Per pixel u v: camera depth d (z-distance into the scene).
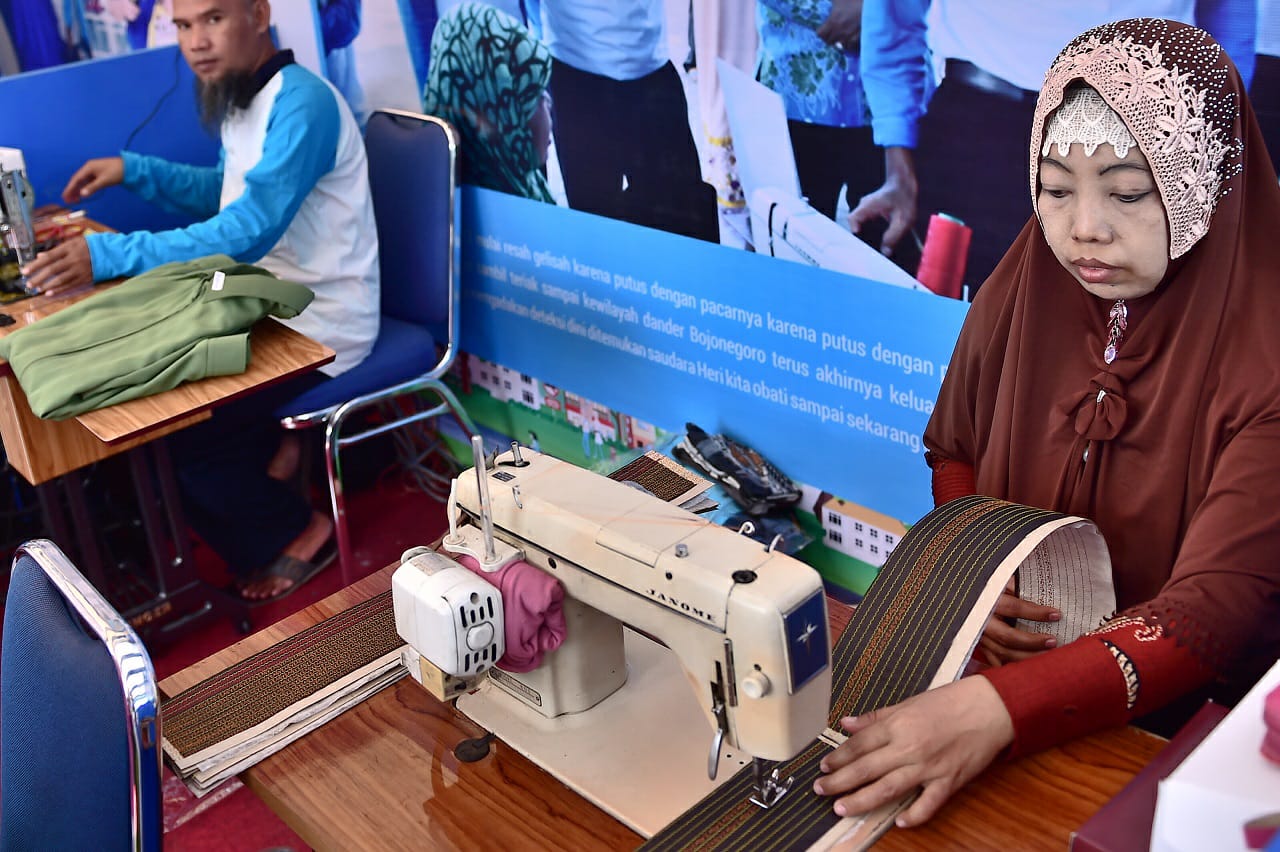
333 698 1.47
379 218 3.09
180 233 2.73
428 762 1.38
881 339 2.37
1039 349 1.56
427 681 1.38
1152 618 1.32
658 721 1.38
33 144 3.11
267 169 2.78
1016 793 1.25
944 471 1.79
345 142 2.94
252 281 2.45
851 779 1.22
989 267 2.14
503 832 1.27
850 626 1.42
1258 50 1.69
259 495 3.07
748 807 1.25
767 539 2.62
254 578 3.14
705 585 1.17
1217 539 1.36
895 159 2.19
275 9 3.29
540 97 2.81
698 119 2.49
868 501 2.57
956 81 2.04
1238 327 1.39
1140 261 1.36
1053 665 1.27
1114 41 1.31
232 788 2.46
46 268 2.61
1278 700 0.92
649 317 2.83
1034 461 1.60
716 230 2.57
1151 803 1.05
